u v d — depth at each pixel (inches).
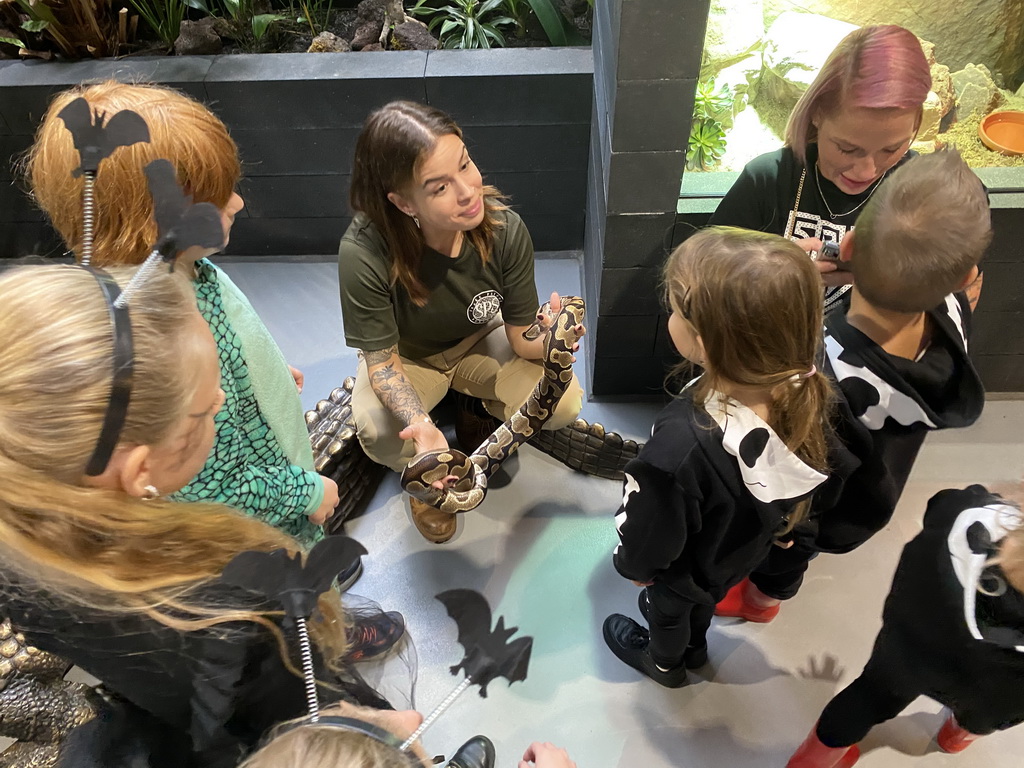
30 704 57.1
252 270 122.8
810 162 66.1
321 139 107.0
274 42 117.9
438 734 71.8
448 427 99.7
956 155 48.0
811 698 73.8
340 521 87.4
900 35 55.8
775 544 61.9
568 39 111.0
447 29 115.3
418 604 82.0
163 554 33.6
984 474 90.1
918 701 72.0
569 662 76.9
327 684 39.1
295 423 59.0
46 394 28.5
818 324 44.2
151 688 38.1
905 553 49.0
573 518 89.0
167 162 36.0
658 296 86.0
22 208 115.9
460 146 62.2
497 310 79.6
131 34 115.2
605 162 79.4
